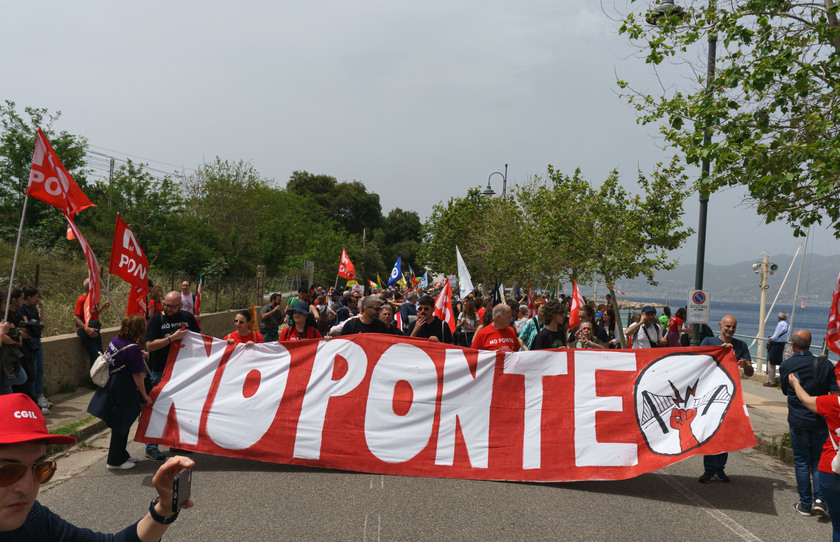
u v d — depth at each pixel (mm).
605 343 12656
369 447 7230
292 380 7586
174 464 2225
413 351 7590
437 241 49531
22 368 8289
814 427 6156
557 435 7152
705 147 8773
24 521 2068
